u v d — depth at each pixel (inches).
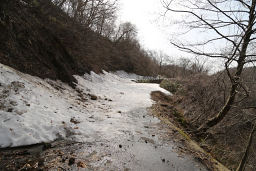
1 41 208.4
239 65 172.7
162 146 172.9
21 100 160.9
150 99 413.1
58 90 259.9
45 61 284.0
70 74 342.0
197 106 389.1
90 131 172.7
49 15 416.8
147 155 147.5
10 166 96.1
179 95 516.7
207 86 334.6
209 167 149.6
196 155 168.1
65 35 431.2
